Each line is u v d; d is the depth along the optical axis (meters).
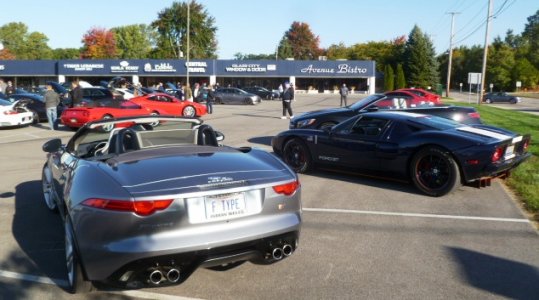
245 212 3.38
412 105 12.75
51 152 5.59
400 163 6.92
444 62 119.88
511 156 6.69
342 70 63.09
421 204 6.25
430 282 3.83
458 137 6.41
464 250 4.55
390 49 98.25
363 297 3.57
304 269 4.11
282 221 3.53
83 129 4.84
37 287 3.79
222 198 3.30
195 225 3.20
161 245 3.08
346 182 7.65
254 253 3.43
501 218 5.60
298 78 65.75
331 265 4.19
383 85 72.75
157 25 89.88
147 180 3.30
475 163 6.25
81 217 3.26
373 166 7.29
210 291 3.69
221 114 24.98
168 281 3.16
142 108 17.92
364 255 4.43
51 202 5.86
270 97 47.31
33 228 5.31
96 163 3.76
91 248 3.20
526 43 143.75
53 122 17.16
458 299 3.53
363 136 7.40
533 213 5.80
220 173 3.48
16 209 6.12
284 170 3.83
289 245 3.56
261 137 14.02
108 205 3.12
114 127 4.80
